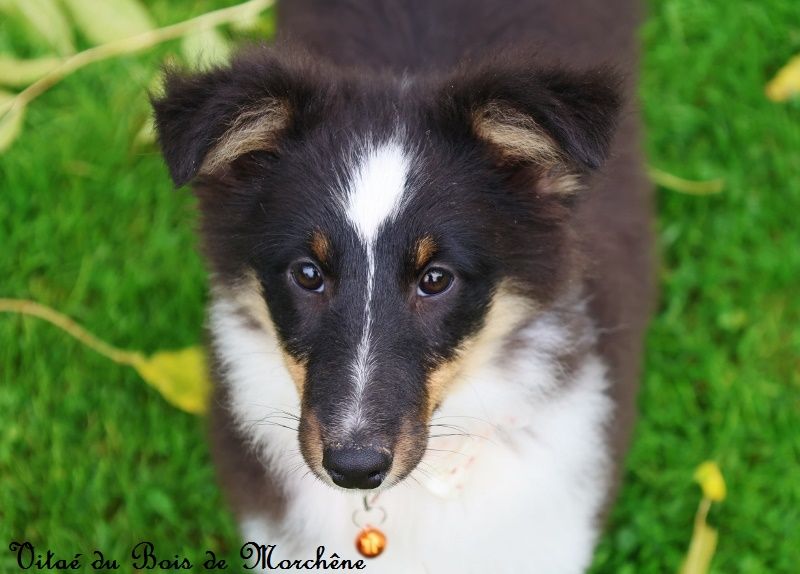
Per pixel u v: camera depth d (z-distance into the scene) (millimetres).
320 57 999
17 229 1190
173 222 1206
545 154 919
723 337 1176
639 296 1062
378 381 901
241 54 945
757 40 1256
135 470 1126
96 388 1144
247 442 986
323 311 918
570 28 1064
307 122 930
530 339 960
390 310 909
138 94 1221
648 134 1203
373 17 1062
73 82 1249
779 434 1130
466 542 989
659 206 1207
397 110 928
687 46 1268
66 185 1212
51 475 1110
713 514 1106
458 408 964
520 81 905
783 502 1107
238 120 910
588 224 982
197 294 1169
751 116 1230
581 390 977
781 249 1189
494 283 934
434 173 917
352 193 913
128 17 1040
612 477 1018
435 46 1043
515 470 977
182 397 1104
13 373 1146
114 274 1183
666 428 1137
